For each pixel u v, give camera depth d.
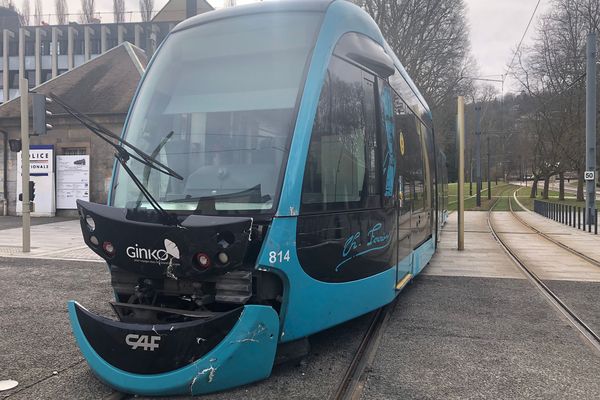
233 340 3.81
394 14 28.12
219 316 3.81
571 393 4.14
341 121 4.82
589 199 20.94
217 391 3.89
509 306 7.16
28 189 12.48
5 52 58.44
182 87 4.90
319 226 4.42
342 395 3.99
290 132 4.30
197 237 3.79
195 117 4.68
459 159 14.12
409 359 4.91
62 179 22.56
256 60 4.72
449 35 31.11
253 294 4.01
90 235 4.21
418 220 7.88
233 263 3.77
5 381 4.27
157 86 5.02
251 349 3.89
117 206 4.55
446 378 4.43
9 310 6.71
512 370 4.64
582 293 8.05
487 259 11.97
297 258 4.18
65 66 57.44
